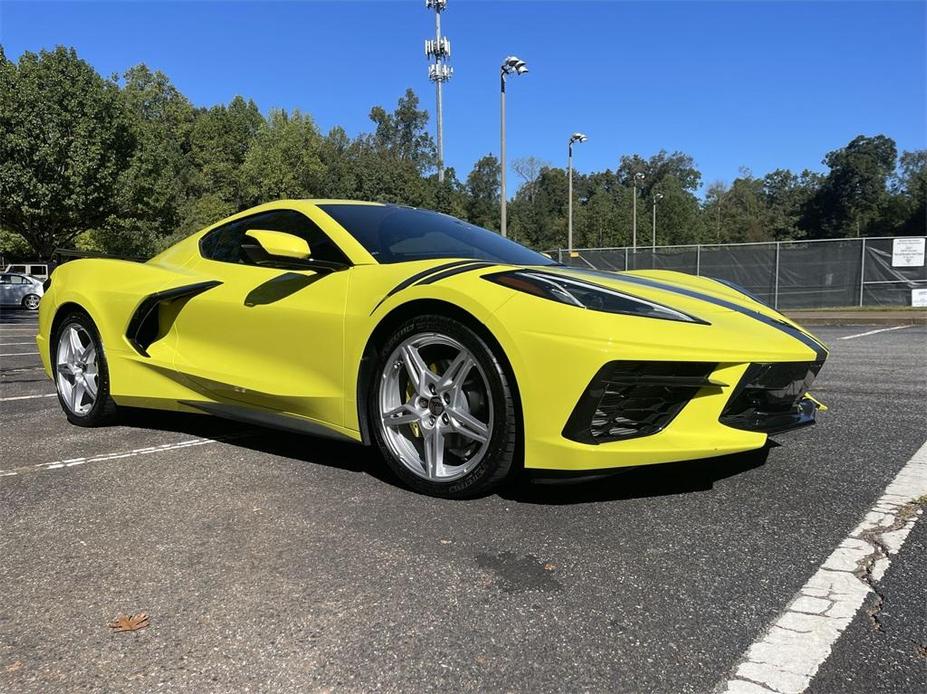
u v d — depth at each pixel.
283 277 3.16
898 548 2.17
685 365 2.39
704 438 2.46
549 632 1.70
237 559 2.14
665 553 2.15
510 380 2.42
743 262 17.39
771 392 2.64
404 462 2.73
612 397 2.35
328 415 2.93
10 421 4.19
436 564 2.09
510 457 2.45
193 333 3.50
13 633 1.72
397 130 96.12
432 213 3.77
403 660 1.59
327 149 65.31
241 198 55.62
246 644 1.66
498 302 2.43
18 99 27.39
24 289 24.52
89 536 2.34
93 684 1.51
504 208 20.39
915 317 13.73
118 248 42.50
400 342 2.70
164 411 4.44
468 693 1.47
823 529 2.33
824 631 1.69
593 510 2.52
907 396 4.84
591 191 108.25
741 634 1.68
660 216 78.94
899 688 1.46
